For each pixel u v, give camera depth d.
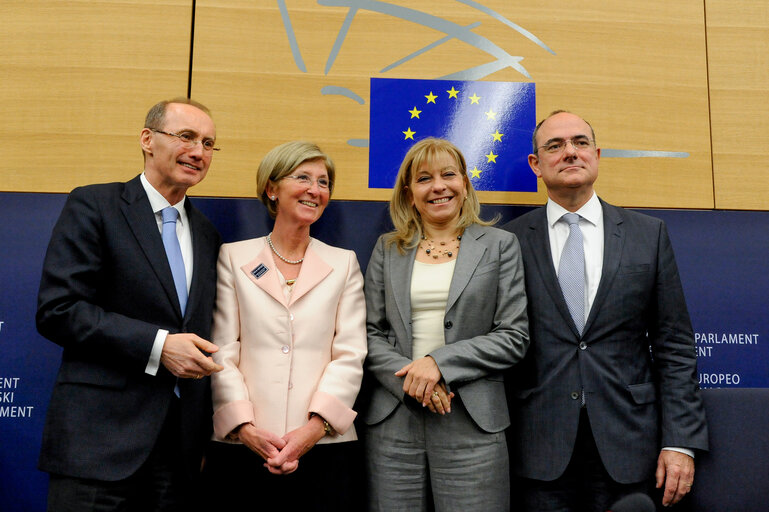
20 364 2.48
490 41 2.84
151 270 1.88
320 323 2.04
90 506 1.71
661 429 2.07
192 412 1.90
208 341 1.92
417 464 1.99
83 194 1.94
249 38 2.77
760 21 2.97
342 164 2.71
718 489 2.00
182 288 1.94
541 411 2.06
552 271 2.18
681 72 2.89
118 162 2.65
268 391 1.93
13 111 2.66
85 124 2.67
